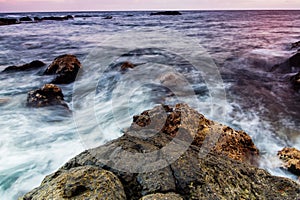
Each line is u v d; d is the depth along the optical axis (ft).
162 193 8.58
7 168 16.25
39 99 25.32
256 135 20.67
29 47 62.80
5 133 20.44
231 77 37.17
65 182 8.44
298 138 20.25
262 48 58.90
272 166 15.75
